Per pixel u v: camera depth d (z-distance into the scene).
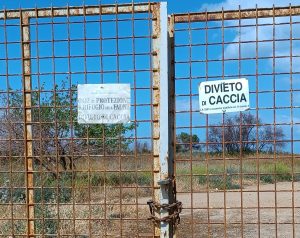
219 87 4.08
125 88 4.16
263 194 15.14
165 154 4.15
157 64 4.16
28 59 4.32
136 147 4.20
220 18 4.09
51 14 4.27
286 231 9.39
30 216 4.39
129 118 4.17
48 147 6.48
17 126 6.87
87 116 4.20
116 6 4.18
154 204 4.17
